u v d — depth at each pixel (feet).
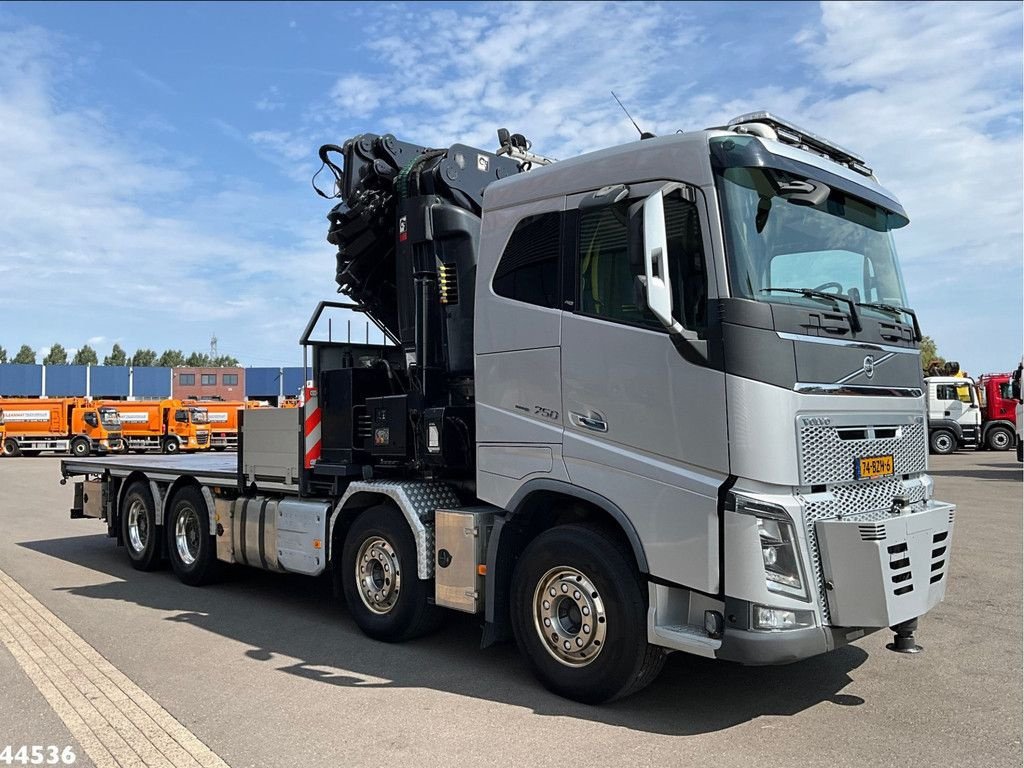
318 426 23.30
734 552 13.43
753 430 13.43
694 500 13.98
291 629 22.13
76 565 32.94
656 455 14.65
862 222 17.06
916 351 17.20
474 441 19.36
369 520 20.72
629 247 13.78
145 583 29.09
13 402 133.59
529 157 23.63
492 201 18.30
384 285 23.98
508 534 17.43
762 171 14.64
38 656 19.39
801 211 15.42
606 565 15.20
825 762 13.17
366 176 22.93
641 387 14.88
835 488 14.39
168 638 21.15
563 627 16.25
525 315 17.10
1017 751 13.62
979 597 24.79
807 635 13.44
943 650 19.53
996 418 97.40
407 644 20.45
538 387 16.74
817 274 15.40
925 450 17.11
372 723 14.99
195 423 142.20
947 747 13.79
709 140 14.44
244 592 27.40
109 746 14.01
